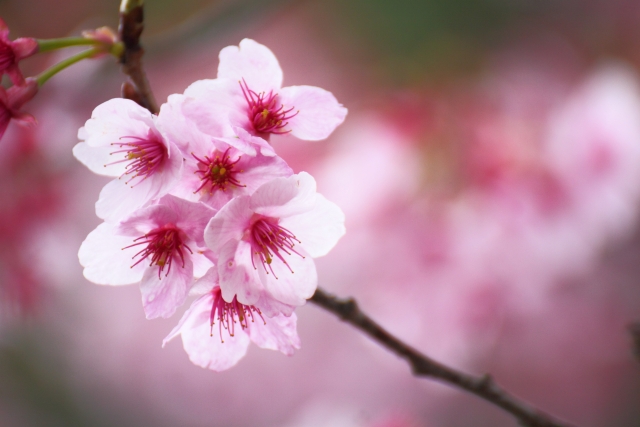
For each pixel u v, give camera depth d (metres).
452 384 0.58
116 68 0.78
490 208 0.78
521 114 0.81
